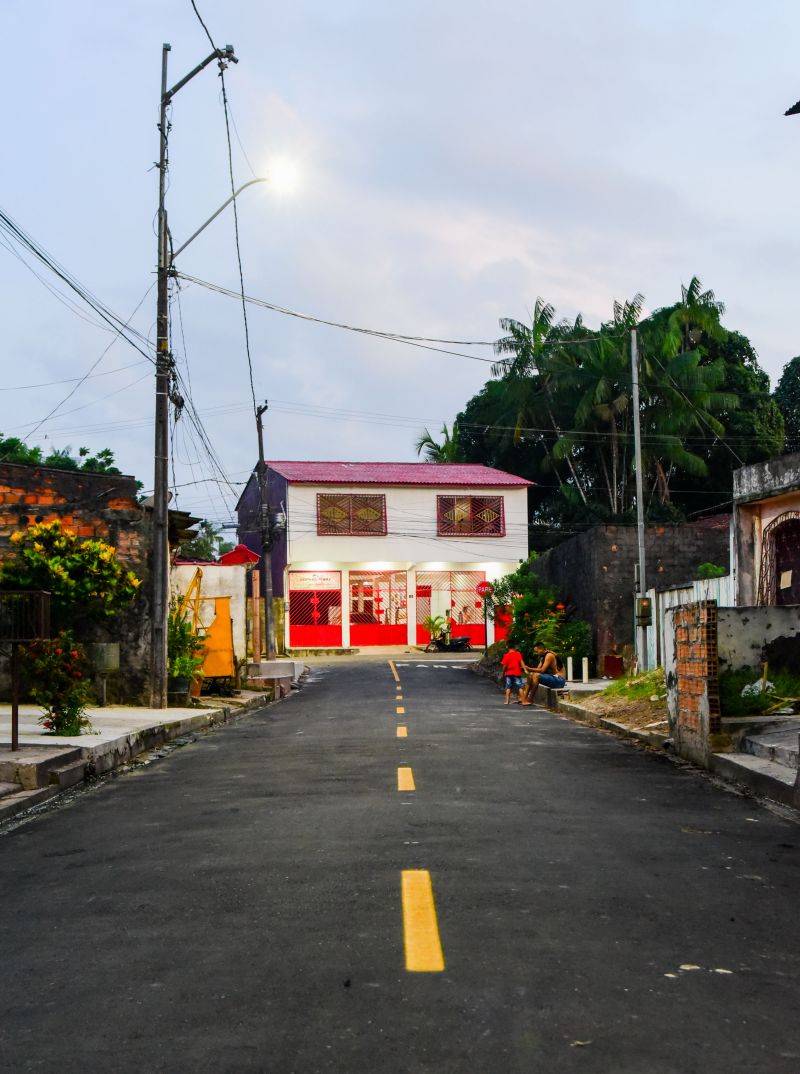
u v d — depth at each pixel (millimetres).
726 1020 3832
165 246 18625
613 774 10383
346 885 5742
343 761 11359
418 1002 3988
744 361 54188
